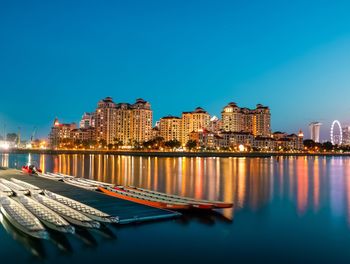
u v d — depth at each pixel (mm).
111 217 31312
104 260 24078
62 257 24391
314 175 101062
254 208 43094
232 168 132500
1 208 34188
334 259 25250
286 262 24594
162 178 86562
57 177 67938
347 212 41250
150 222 32500
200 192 59344
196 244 27734
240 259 24953
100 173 102438
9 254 24641
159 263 23859
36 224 28234
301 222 35812
